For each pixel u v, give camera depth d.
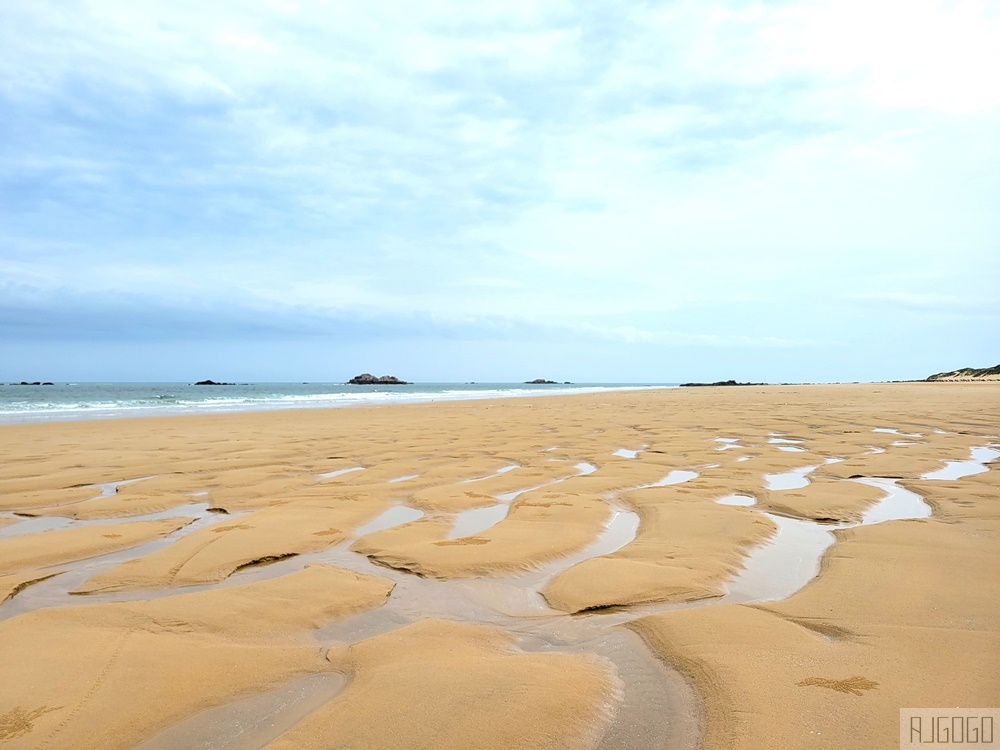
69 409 29.25
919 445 12.15
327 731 2.55
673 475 9.34
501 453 11.88
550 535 5.80
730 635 3.45
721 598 4.22
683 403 31.53
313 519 6.46
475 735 2.52
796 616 3.74
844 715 2.61
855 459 10.36
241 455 11.55
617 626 3.76
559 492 7.88
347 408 29.95
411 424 18.97
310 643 3.56
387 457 11.34
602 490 8.08
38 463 10.59
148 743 2.54
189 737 2.59
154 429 17.25
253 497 7.83
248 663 3.22
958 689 2.81
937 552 5.00
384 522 6.64
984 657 3.12
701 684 2.94
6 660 3.17
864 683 2.87
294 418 22.03
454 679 2.97
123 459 11.04
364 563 5.14
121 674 3.05
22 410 28.34
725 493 7.85
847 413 21.00
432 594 4.39
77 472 9.68
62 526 6.55
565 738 2.53
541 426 17.94
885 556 4.90
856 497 7.30
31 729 2.58
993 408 22.25
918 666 3.04
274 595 4.24
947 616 3.68
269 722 2.71
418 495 7.91
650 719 2.69
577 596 4.24
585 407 29.05
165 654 3.29
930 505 6.98
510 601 4.27
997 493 7.26
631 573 4.65
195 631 3.63
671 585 4.40
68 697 2.83
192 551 5.32
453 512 7.02
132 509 7.18
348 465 10.51
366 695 2.82
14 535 6.18
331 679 3.10
